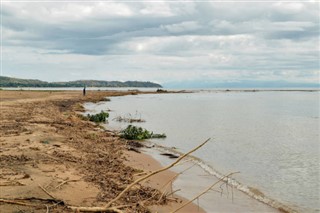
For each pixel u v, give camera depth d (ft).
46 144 47.09
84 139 58.08
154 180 37.11
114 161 42.78
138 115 125.80
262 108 178.19
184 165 46.65
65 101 171.94
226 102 232.53
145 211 26.45
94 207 24.11
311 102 244.22
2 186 27.25
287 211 29.45
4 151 40.09
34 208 23.32
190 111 150.41
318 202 32.09
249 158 52.85
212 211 28.91
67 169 34.99
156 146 61.72
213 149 60.34
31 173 31.55
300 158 53.36
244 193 34.68
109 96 287.28
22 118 78.43
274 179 40.37
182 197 32.35
